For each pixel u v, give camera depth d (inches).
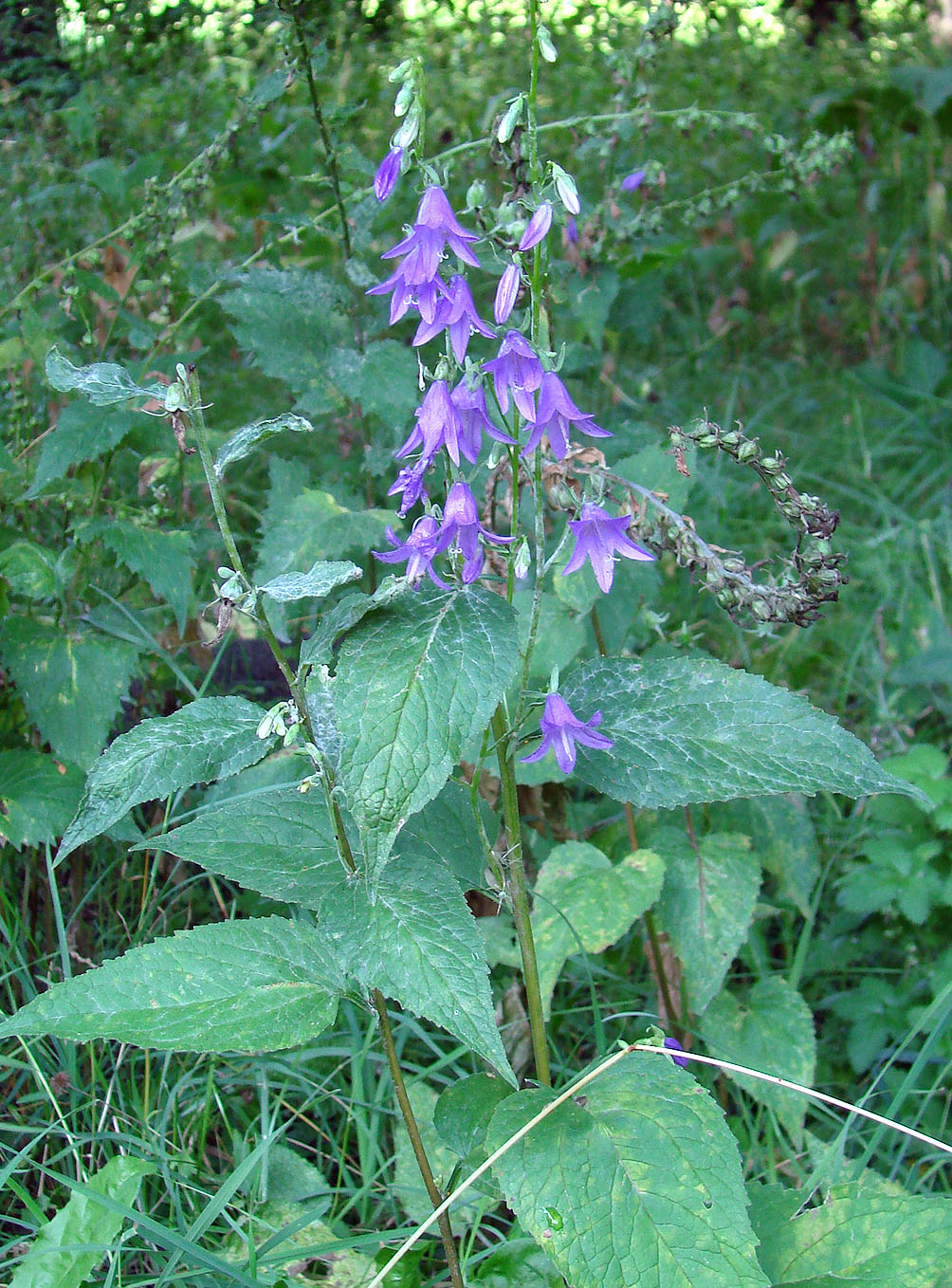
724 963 27.2
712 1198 18.5
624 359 59.8
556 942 26.3
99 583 33.7
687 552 22.4
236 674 35.5
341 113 33.2
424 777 18.0
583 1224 18.4
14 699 31.6
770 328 67.6
